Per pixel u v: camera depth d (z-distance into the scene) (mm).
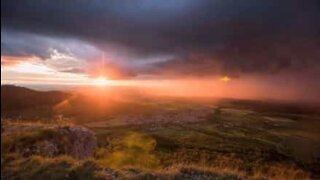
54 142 19641
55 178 13117
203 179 14586
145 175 14164
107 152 25500
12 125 21641
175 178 14242
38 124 22734
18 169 13961
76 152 20734
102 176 13547
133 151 35406
